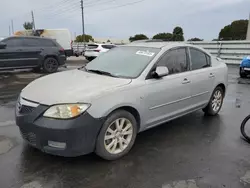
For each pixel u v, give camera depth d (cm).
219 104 534
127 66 385
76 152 289
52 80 355
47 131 278
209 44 1702
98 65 420
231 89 823
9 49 1031
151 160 329
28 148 347
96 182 276
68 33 1956
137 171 301
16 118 311
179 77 408
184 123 477
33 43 1107
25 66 1088
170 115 403
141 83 347
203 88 466
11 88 777
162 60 392
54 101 286
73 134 279
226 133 432
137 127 354
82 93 298
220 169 312
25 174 286
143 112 350
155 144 378
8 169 295
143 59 388
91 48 1880
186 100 429
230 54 1580
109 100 303
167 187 272
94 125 291
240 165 324
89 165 310
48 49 1143
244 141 400
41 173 289
